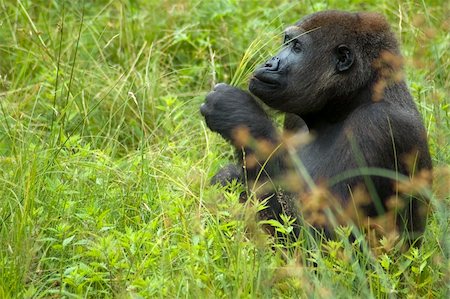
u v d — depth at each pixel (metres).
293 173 11.04
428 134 12.71
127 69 15.18
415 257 9.72
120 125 13.73
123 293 9.25
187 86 15.61
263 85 11.57
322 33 11.39
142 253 10.05
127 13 16.73
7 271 9.84
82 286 9.73
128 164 12.51
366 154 10.77
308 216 10.59
